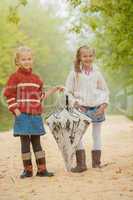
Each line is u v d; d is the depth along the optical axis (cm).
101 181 827
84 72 977
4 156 1217
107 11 1192
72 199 713
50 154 1223
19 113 895
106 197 717
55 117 939
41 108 916
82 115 935
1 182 860
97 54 2588
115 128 2133
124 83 3688
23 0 1170
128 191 750
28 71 914
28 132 892
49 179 865
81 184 809
